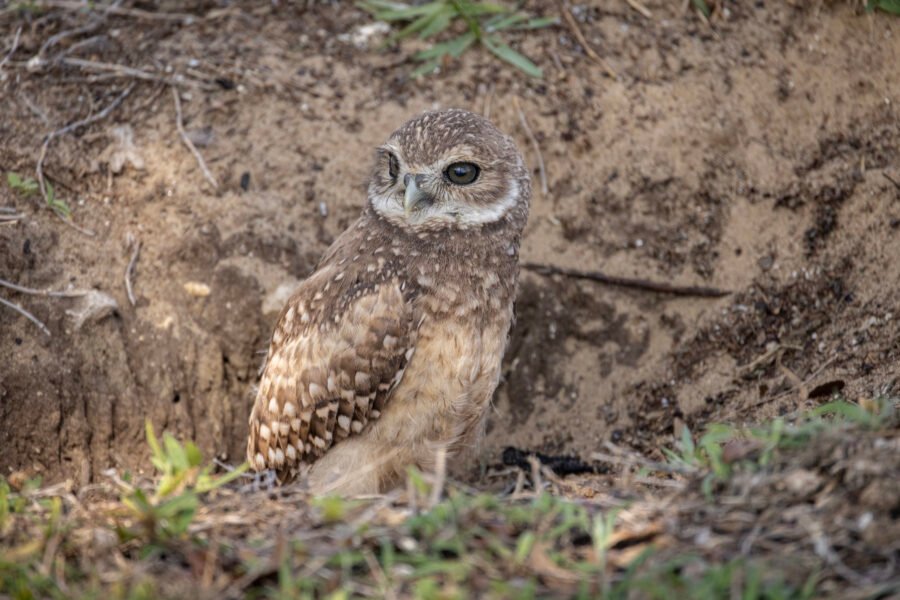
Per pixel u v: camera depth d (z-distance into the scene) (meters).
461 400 8.49
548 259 10.87
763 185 10.85
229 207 10.80
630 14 11.74
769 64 11.26
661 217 10.96
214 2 11.98
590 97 11.24
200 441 10.60
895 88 10.85
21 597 5.68
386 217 8.82
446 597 5.39
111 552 6.13
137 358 10.46
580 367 10.88
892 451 6.08
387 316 8.35
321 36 11.73
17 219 10.42
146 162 10.88
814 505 6.01
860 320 9.99
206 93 11.24
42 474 10.17
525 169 9.15
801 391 9.88
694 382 10.55
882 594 5.34
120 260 10.66
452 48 11.50
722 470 6.46
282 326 8.97
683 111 11.12
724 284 10.73
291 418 8.72
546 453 10.69
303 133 11.09
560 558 5.88
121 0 11.89
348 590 5.64
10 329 10.13
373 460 8.56
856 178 10.57
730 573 5.44
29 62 11.24
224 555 5.99
